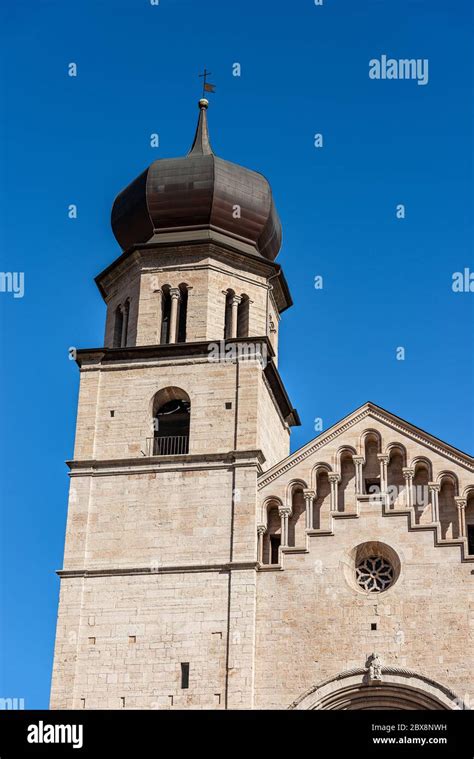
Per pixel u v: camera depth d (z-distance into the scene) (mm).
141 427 76625
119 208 85250
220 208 83250
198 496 73875
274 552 73562
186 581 71812
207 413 76125
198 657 69938
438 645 68062
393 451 72938
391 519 71312
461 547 69875
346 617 69562
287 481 73438
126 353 78500
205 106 90188
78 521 74375
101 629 71500
